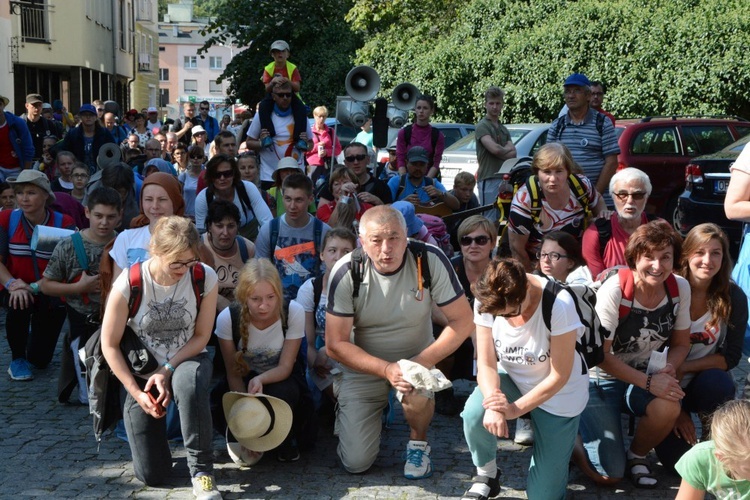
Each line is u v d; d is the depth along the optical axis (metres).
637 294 4.72
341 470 5.07
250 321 5.01
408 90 10.90
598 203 5.98
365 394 4.96
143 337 4.73
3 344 7.79
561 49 19.64
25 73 28.91
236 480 4.92
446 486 4.84
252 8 29.78
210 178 7.47
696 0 18.61
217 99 91.25
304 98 27.95
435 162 10.66
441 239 8.11
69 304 5.92
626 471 4.95
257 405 4.79
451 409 6.04
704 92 17.56
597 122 7.44
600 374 4.96
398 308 4.83
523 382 4.53
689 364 4.98
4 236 6.66
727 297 4.90
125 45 40.88
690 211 10.58
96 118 12.69
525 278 4.16
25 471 4.98
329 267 5.65
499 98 10.34
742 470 3.22
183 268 4.57
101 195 5.86
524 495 4.76
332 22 29.23
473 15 22.94
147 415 4.70
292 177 6.57
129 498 4.65
